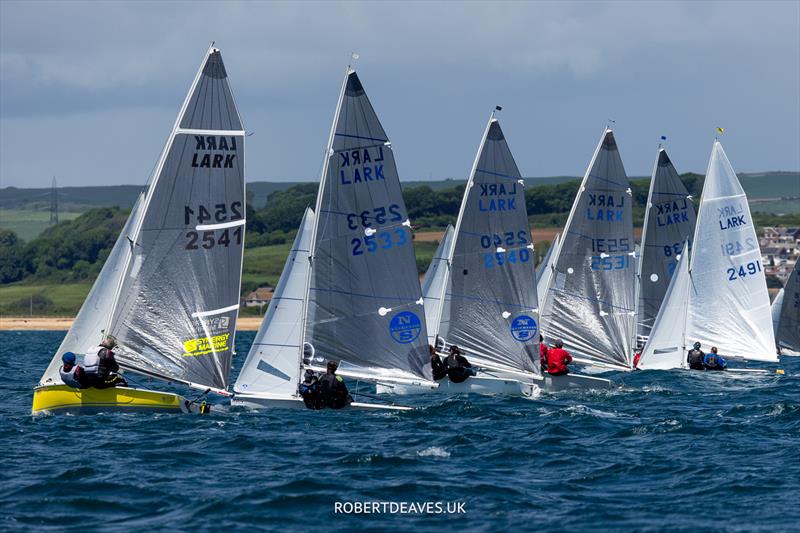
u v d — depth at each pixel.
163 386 148.50
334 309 121.81
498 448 101.50
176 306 113.88
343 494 82.00
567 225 166.12
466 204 143.25
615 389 156.12
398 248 123.38
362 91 121.06
